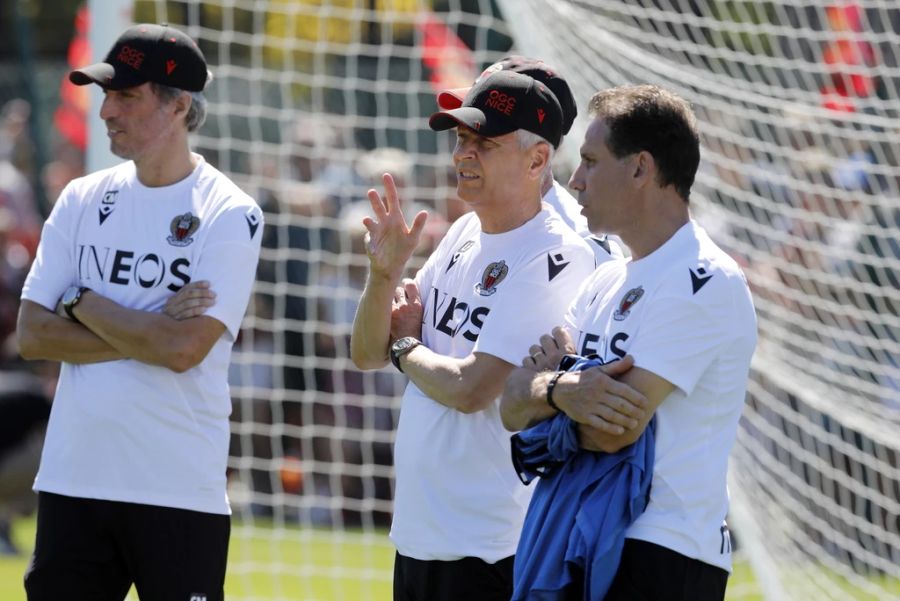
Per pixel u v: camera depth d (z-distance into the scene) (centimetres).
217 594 1595
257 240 1614
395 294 1566
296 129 3512
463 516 1429
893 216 2628
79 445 1556
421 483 1449
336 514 3084
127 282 1584
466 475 1431
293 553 3144
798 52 2969
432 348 1499
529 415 1279
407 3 4062
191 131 1631
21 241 4372
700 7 2952
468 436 1428
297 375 3325
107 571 1579
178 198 1600
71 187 1655
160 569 1555
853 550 2630
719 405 1231
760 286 2700
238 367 3309
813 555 2716
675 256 1241
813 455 2684
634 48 2603
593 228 1271
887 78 2638
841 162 2584
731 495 2336
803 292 2700
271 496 3206
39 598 1563
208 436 1581
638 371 1207
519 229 1454
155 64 1573
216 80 4253
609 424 1196
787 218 2720
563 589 1220
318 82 3222
